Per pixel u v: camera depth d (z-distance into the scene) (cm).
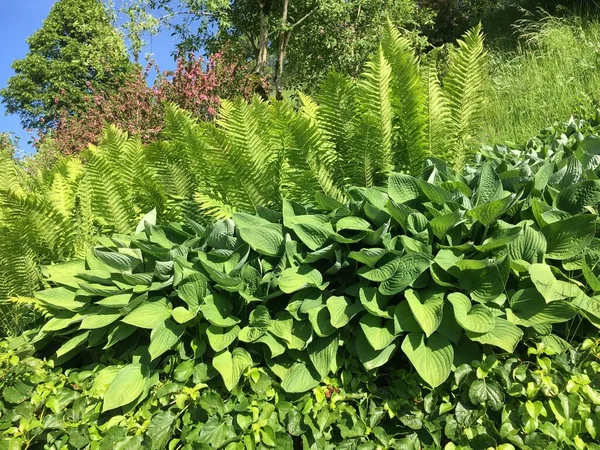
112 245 261
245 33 1030
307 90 988
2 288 267
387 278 198
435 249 218
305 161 273
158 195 302
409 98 272
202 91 693
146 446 184
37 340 234
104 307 222
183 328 206
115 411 205
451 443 184
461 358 197
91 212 295
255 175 271
